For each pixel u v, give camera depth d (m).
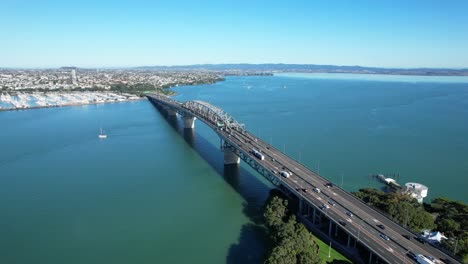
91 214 128.25
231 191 149.50
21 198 142.88
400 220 108.06
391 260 84.00
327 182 131.25
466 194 146.25
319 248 100.44
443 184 156.00
